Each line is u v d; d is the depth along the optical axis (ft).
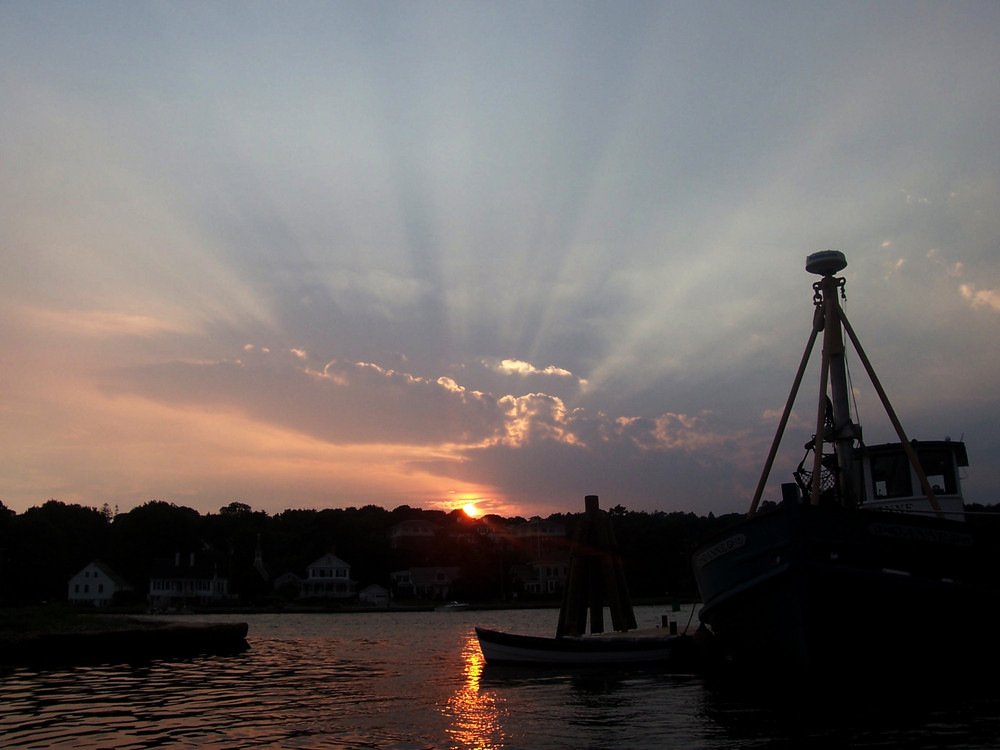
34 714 51.03
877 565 53.42
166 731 45.16
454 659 92.32
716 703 52.54
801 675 53.67
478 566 367.86
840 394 61.93
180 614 299.58
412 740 42.14
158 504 400.26
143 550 386.73
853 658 53.57
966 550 55.01
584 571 92.68
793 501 53.72
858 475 69.87
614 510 384.27
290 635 152.97
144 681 68.74
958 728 42.45
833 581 52.80
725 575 59.00
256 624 210.18
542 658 78.84
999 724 43.37
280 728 45.96
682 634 77.00
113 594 343.26
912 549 54.08
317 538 429.79
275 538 432.66
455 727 45.75
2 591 316.81
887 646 53.72
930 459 67.87
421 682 67.82
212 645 97.81
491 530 518.78
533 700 55.98
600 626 92.07
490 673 74.23
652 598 315.99
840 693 53.67
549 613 282.56
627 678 67.97
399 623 211.41
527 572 396.37
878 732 41.78
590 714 49.44
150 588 346.13
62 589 345.10
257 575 385.29
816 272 64.28
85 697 58.85
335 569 379.35
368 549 412.16
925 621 53.88
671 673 71.00
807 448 67.00
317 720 48.55
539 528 496.64
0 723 47.80
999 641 55.42
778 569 53.98
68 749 40.47
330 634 156.04
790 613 53.78
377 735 43.57
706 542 61.57
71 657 83.97
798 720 45.62
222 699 57.93
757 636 56.95
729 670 61.72
